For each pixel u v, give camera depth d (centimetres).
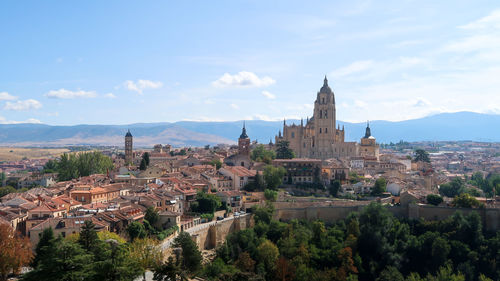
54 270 9756
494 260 18700
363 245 19800
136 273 11069
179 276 12231
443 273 17175
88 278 9875
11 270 12738
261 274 15812
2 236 12388
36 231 14275
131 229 15600
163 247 14912
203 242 18300
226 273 14375
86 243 10931
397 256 19288
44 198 18750
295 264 17125
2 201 19725
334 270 17025
